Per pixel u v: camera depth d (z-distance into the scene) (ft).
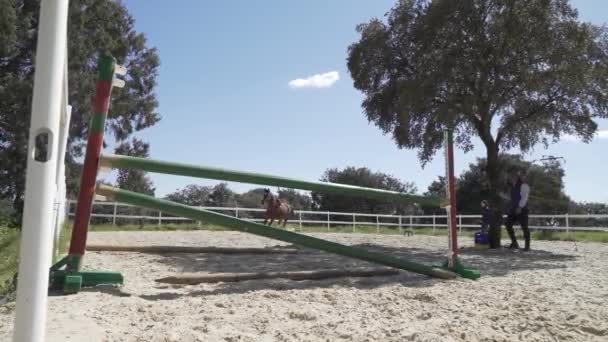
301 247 40.40
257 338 12.87
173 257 31.53
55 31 7.45
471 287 21.62
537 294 20.11
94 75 105.70
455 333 13.69
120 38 120.47
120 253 31.68
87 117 103.96
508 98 48.83
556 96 49.83
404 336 13.35
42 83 7.34
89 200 18.22
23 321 7.14
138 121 135.85
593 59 45.93
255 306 16.57
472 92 46.68
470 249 47.01
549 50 44.42
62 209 33.12
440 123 48.29
